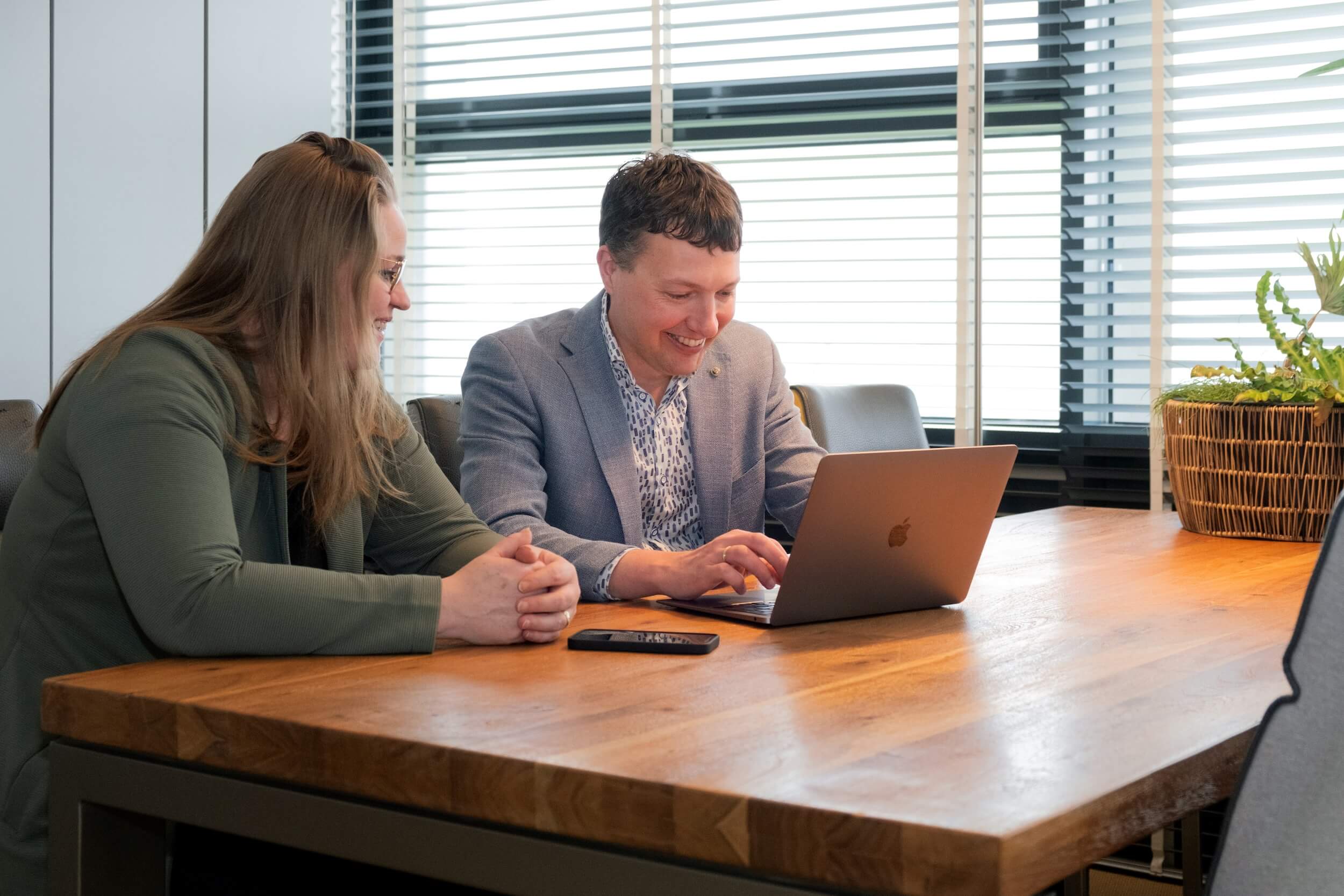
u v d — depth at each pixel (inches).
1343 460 71.2
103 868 38.0
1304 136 93.8
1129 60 99.8
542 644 43.8
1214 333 97.3
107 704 36.3
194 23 120.5
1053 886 26.7
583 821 28.5
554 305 125.6
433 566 55.6
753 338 75.9
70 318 111.2
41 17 107.9
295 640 40.8
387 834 32.0
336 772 32.2
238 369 47.8
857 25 110.0
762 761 29.2
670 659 41.2
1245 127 95.9
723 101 115.3
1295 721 25.7
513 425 65.8
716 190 64.1
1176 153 97.9
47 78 108.5
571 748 30.4
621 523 66.0
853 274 110.6
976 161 105.2
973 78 105.0
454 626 42.8
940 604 51.5
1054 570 62.5
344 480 51.1
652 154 66.2
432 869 31.4
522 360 67.5
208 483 42.4
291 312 48.8
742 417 72.9
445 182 130.4
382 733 31.8
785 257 113.2
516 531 60.0
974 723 32.8
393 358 132.0
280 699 35.4
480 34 127.7
